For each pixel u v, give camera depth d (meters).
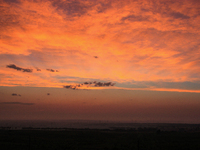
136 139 56.88
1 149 35.09
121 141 50.78
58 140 53.72
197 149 37.31
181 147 39.69
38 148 36.59
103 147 39.34
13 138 57.41
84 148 37.91
